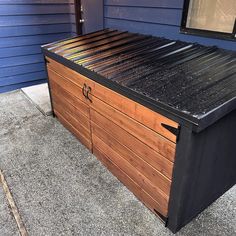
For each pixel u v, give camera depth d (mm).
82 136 2486
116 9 2801
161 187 1545
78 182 2049
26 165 2258
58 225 1676
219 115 1211
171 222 1580
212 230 1623
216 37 1891
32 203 1848
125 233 1617
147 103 1357
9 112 3271
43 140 2635
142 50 2090
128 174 1880
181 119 1183
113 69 1763
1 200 1875
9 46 3672
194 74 1542
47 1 3703
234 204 1815
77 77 2094
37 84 4227
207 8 1884
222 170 1687
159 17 2295
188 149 1232
